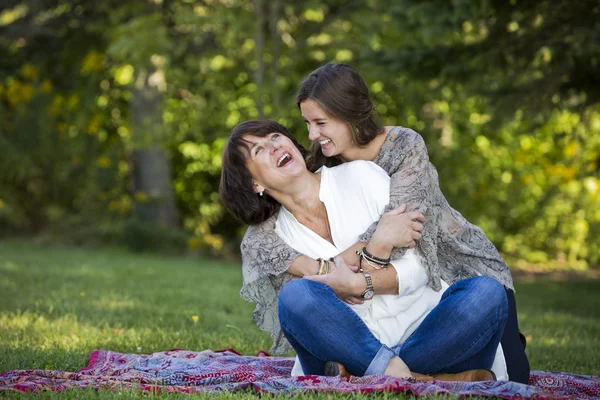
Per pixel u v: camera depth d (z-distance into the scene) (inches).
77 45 642.8
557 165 705.0
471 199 682.2
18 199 631.2
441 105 639.8
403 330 135.2
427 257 134.8
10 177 614.9
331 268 133.4
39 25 623.8
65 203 636.7
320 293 128.7
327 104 139.4
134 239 586.6
